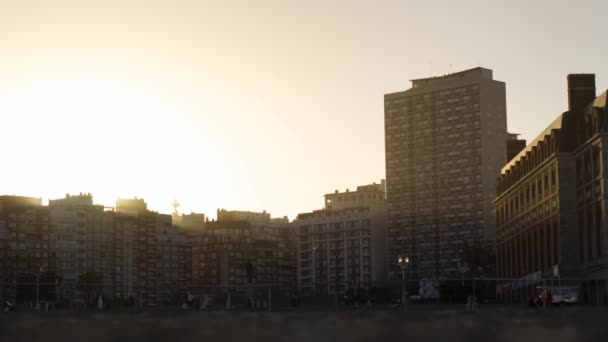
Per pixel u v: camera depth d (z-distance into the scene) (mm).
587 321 32125
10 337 25531
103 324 33250
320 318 39531
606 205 124500
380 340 23891
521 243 168375
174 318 41188
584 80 142250
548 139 148500
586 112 135500
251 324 33125
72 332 27953
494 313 47094
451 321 34125
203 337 25547
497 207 192625
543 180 151125
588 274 130875
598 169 128500
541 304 110125
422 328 29031
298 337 25156
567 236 139500
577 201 138875
